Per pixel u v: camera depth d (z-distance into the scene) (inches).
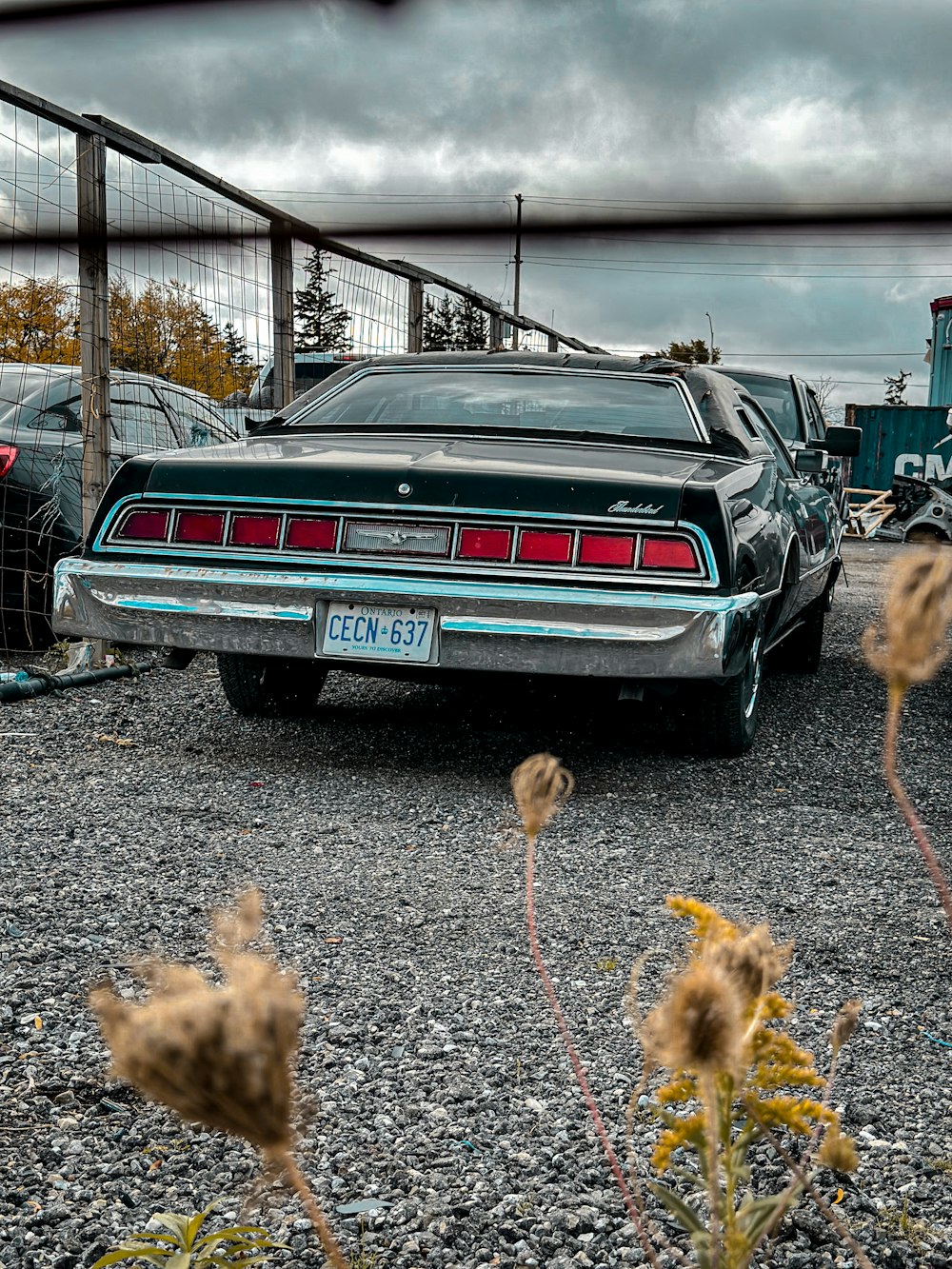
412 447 158.1
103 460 213.5
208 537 149.3
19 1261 55.2
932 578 21.2
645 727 184.9
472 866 118.8
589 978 92.2
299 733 174.6
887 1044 82.4
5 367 244.1
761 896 113.3
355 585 142.3
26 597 218.4
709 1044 17.7
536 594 137.8
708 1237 28.9
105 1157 64.7
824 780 159.8
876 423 1034.7
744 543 144.6
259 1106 13.8
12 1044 77.3
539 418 172.7
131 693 199.2
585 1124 69.7
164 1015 13.7
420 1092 73.4
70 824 126.9
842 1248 57.9
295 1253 56.7
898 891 116.0
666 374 186.5
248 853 120.6
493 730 179.8
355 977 91.0
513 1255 57.1
